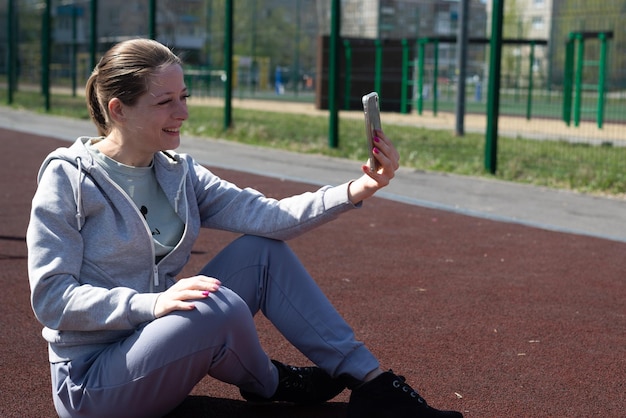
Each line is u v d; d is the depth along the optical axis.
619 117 23.09
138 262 2.64
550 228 6.95
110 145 2.67
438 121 20.48
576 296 4.86
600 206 8.12
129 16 41.47
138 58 2.57
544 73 28.34
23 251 5.73
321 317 2.77
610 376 3.55
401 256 5.79
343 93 24.58
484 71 32.31
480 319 4.35
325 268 5.40
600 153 12.56
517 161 10.98
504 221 7.25
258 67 39.75
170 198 2.71
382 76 25.12
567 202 8.31
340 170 10.38
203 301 2.52
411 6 34.59
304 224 2.80
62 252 2.50
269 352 3.77
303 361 3.67
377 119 2.66
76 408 2.58
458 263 5.63
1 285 4.82
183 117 2.64
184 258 2.77
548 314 4.47
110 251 2.59
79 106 21.66
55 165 2.56
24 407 3.12
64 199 2.53
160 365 2.48
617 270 5.54
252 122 17.06
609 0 19.77
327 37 24.47
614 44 24.23
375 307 4.52
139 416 2.57
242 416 3.06
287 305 2.79
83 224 2.57
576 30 24.66
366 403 2.68
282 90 37.38
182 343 2.49
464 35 15.52
